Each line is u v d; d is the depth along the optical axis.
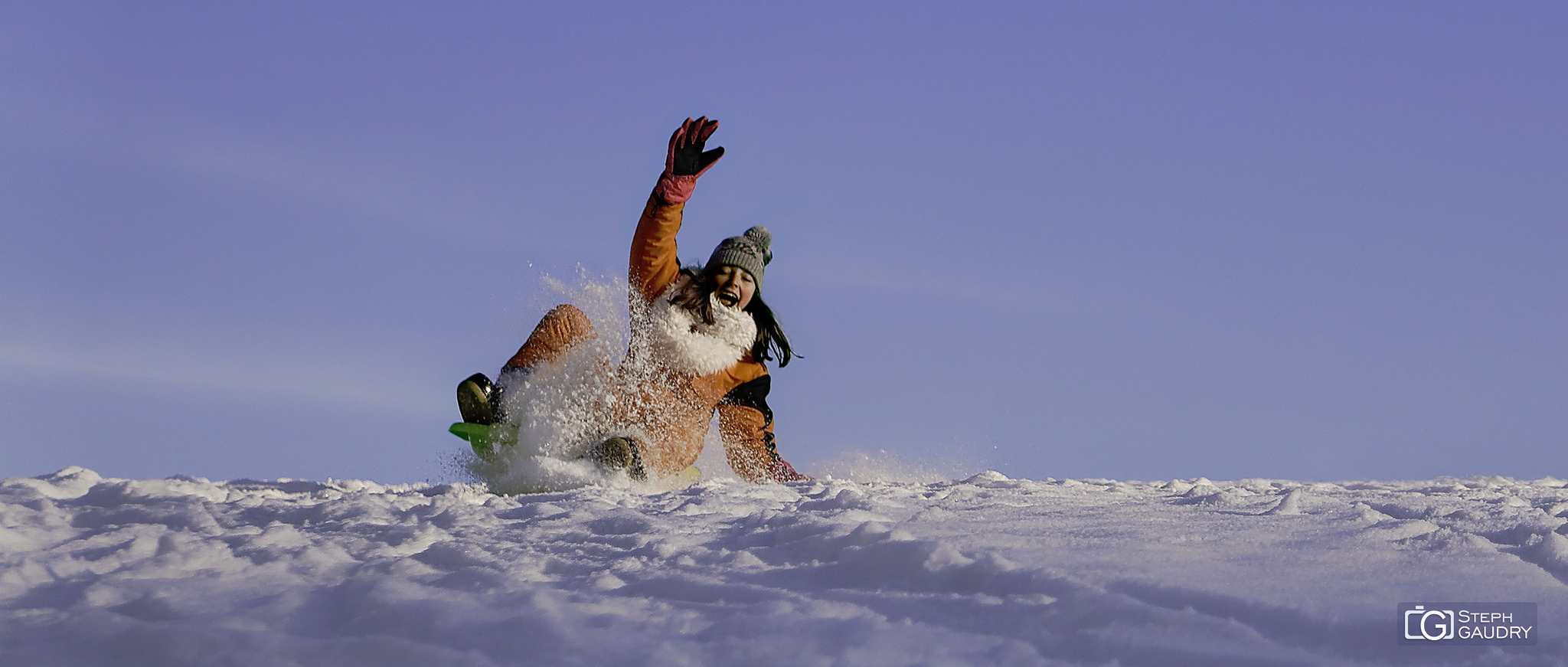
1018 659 2.62
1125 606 2.88
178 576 3.80
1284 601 2.95
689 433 7.84
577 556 3.97
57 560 4.02
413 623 2.95
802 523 4.18
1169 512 4.83
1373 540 3.80
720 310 7.97
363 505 5.38
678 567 3.71
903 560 3.45
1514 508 5.29
